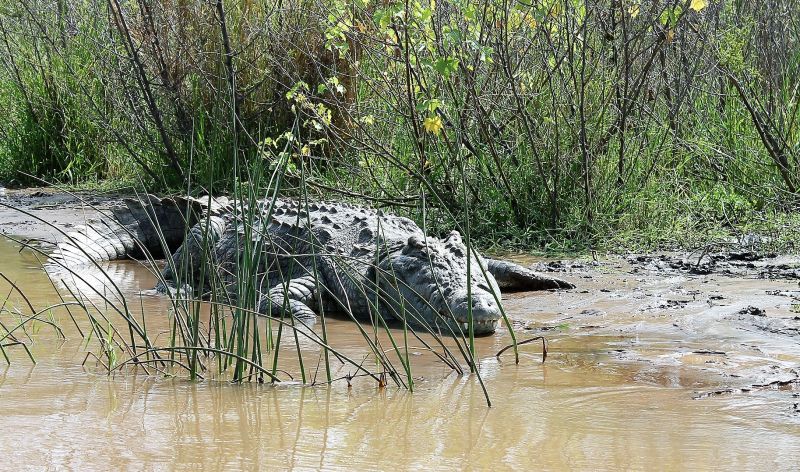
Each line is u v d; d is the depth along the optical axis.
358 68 13.44
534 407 5.32
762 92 13.80
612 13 11.76
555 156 11.94
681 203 12.17
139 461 4.31
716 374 6.04
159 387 5.82
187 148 16.16
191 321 6.96
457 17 11.98
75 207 15.55
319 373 6.26
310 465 4.27
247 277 6.79
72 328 7.55
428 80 12.48
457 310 7.50
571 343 7.06
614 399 5.48
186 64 15.80
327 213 10.41
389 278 8.54
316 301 9.09
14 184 18.83
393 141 13.69
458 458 4.38
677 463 4.32
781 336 7.05
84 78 18.77
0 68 20.50
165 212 12.09
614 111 12.39
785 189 12.53
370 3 12.92
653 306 8.24
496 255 11.32
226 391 5.73
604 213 11.83
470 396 5.59
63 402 5.38
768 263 10.20
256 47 15.52
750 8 14.30
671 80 13.52
